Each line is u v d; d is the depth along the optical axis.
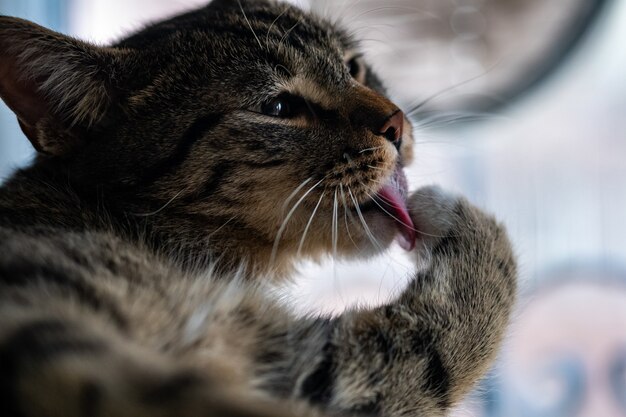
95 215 0.41
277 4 0.48
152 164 0.42
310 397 0.37
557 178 0.60
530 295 0.48
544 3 0.56
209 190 0.42
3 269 0.34
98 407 0.28
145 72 0.42
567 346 0.58
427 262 0.41
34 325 0.32
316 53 0.44
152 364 0.30
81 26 0.54
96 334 0.32
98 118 0.42
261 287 0.41
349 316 0.39
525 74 0.58
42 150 0.42
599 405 0.57
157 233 0.42
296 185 0.43
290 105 0.43
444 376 0.39
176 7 0.57
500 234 0.43
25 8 0.52
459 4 0.56
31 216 0.40
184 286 0.38
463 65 0.57
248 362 0.37
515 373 0.57
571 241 0.59
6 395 0.29
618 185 0.60
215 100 0.42
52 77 0.41
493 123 0.58
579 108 0.59
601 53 0.58
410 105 0.54
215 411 0.28
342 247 0.44
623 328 0.58
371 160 0.43
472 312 0.40
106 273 0.36
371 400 0.38
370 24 0.55
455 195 0.44
